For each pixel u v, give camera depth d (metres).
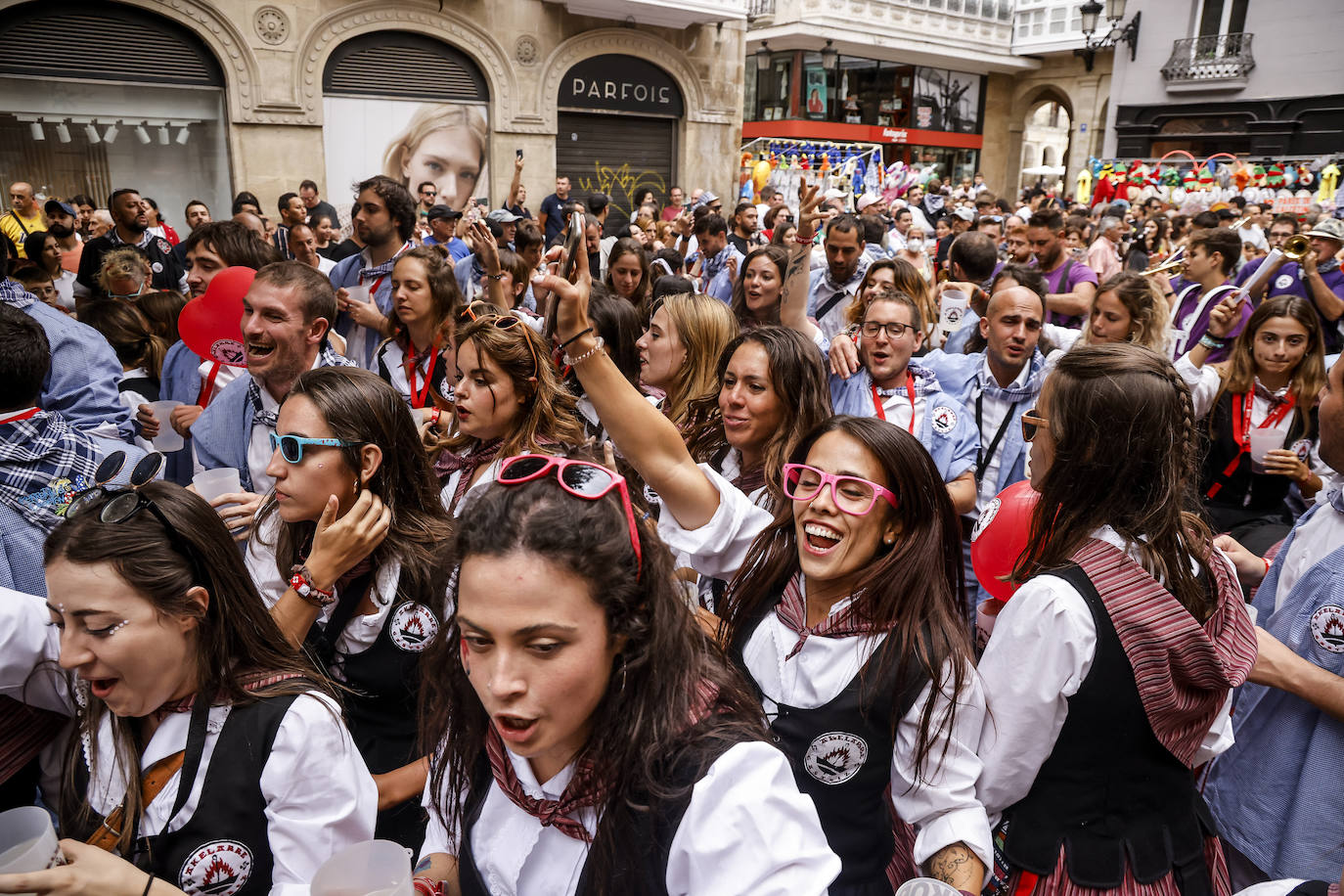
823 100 25.39
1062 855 1.49
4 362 1.97
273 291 2.61
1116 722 1.45
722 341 3.00
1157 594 1.44
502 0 12.63
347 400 1.88
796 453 1.70
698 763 1.01
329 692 1.51
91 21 10.11
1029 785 1.52
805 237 3.94
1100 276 8.38
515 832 1.15
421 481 2.00
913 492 1.55
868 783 1.53
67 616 1.31
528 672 0.96
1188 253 5.41
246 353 2.65
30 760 1.71
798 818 1.02
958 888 1.40
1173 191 18.75
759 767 1.03
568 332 1.58
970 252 5.20
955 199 16.58
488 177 13.25
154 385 3.66
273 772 1.36
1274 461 2.97
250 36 10.84
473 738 1.21
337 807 1.42
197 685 1.39
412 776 1.80
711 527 1.71
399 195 4.41
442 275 3.58
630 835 1.03
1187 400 1.49
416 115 12.46
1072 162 28.81
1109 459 1.48
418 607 1.87
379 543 1.82
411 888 1.19
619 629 1.01
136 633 1.30
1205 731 1.55
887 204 14.14
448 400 3.54
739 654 1.70
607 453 1.29
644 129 14.95
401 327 3.78
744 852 0.97
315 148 11.62
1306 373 3.19
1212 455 3.40
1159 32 24.38
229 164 11.30
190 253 3.78
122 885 1.23
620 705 1.04
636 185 15.05
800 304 4.04
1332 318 5.13
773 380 2.34
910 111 27.41
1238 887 1.99
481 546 0.96
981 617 2.09
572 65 13.59
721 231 7.20
